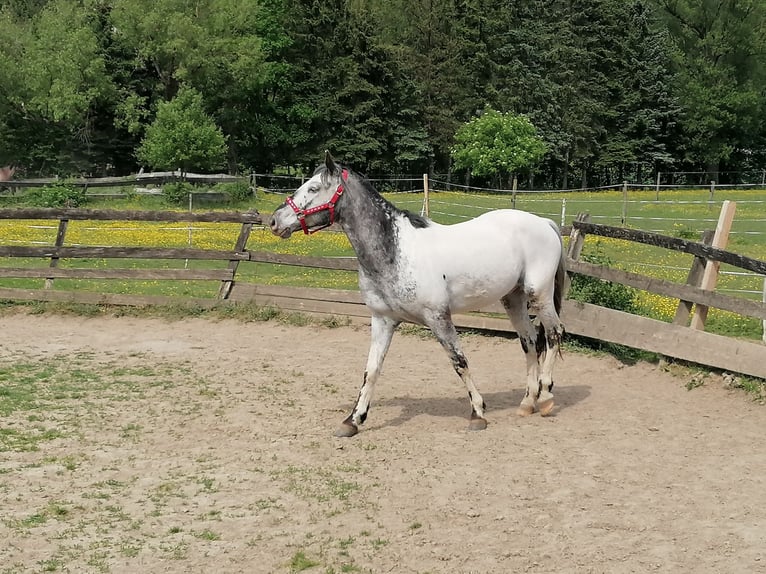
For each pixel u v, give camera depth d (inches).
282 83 1920.5
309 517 207.9
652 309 439.5
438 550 187.8
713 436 272.4
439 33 2194.9
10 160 1854.1
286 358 394.3
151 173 1648.6
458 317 433.4
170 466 246.4
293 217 272.2
